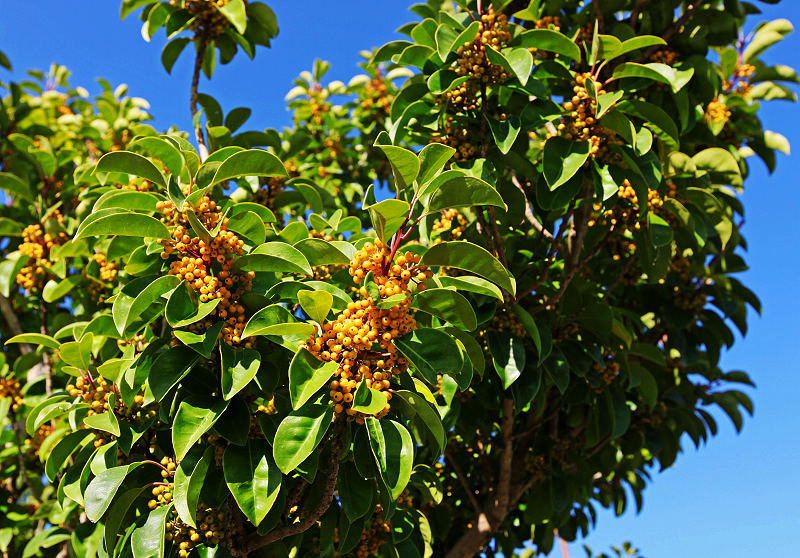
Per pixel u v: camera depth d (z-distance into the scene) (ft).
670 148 15.01
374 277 9.36
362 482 10.84
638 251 14.78
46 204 18.98
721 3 17.83
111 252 11.69
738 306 19.49
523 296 14.01
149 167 10.33
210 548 10.59
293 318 9.78
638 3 15.28
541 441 17.40
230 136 16.97
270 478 9.75
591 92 12.53
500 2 13.52
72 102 25.62
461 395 15.72
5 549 16.46
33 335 12.17
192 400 10.02
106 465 10.91
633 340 16.93
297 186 14.89
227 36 16.83
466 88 13.28
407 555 13.29
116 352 13.24
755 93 19.52
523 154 14.57
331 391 9.06
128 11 15.96
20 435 17.63
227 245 10.29
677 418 19.26
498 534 19.65
